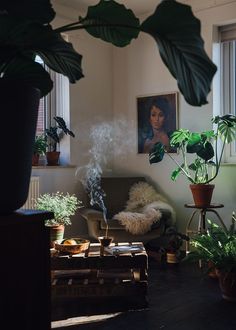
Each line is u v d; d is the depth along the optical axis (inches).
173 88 179.2
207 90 33.7
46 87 43.2
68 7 179.2
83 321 99.5
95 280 112.0
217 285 128.1
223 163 169.2
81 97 186.9
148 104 187.8
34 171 168.1
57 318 101.6
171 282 131.9
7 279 33.5
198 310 105.8
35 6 38.6
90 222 159.3
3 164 34.4
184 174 170.1
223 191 167.5
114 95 199.9
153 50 185.6
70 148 182.4
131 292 108.8
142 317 101.5
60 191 177.8
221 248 114.5
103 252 109.7
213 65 32.6
